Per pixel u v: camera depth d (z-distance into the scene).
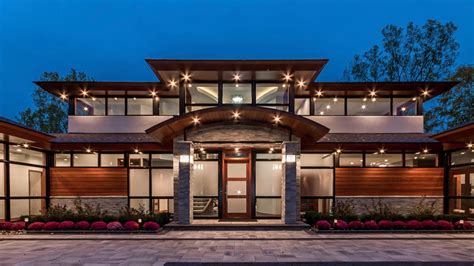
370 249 9.23
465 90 21.08
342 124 16.28
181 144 12.85
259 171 14.96
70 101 16.56
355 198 15.46
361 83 15.54
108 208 15.51
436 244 9.88
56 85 15.51
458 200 14.82
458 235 11.14
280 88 14.96
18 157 14.26
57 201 15.47
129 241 10.30
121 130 16.28
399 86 15.75
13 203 14.09
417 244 9.86
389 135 15.91
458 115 21.53
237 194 14.91
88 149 15.00
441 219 12.27
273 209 14.80
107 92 16.36
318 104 16.80
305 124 12.02
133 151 15.64
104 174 15.67
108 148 14.98
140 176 15.83
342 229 11.58
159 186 15.77
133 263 7.90
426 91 16.14
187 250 9.14
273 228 12.07
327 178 15.59
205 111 11.77
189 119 12.24
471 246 9.62
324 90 16.09
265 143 13.12
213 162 15.02
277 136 13.20
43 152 15.58
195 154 15.03
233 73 14.31
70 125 16.30
